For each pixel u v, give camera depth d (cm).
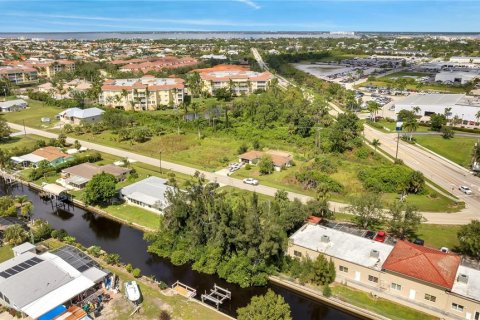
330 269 6706
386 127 17262
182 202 7700
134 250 8075
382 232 7944
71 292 6047
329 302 6419
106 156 13562
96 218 9550
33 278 6203
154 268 7431
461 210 9488
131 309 6106
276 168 12150
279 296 5594
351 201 8550
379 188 10425
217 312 6128
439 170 12212
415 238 8012
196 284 6981
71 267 6656
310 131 15538
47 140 15400
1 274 6288
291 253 7350
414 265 6241
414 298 6181
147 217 9288
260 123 16750
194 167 12475
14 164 12544
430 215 9206
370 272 6494
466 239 7275
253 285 6925
